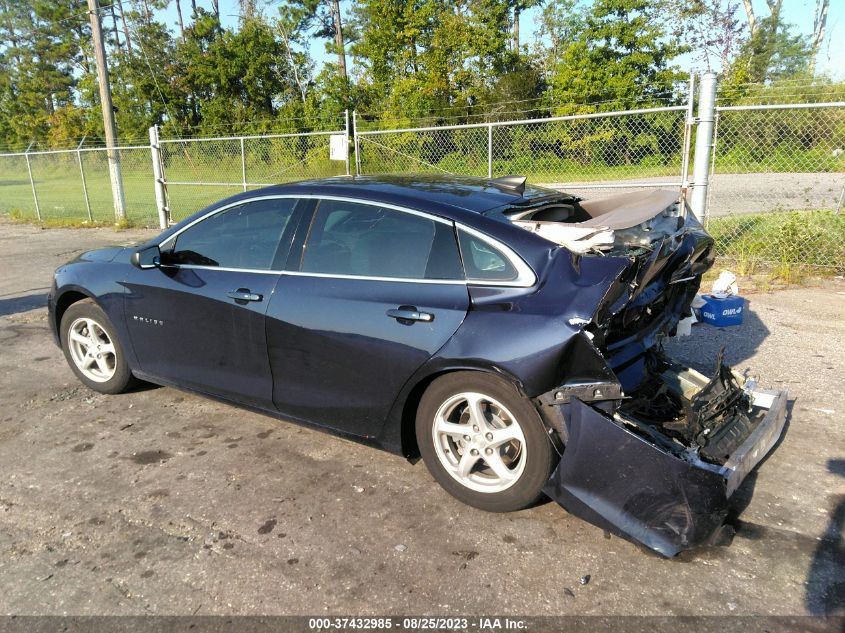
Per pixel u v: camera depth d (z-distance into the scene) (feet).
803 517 10.08
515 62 101.40
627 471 8.82
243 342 12.35
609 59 84.84
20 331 21.86
